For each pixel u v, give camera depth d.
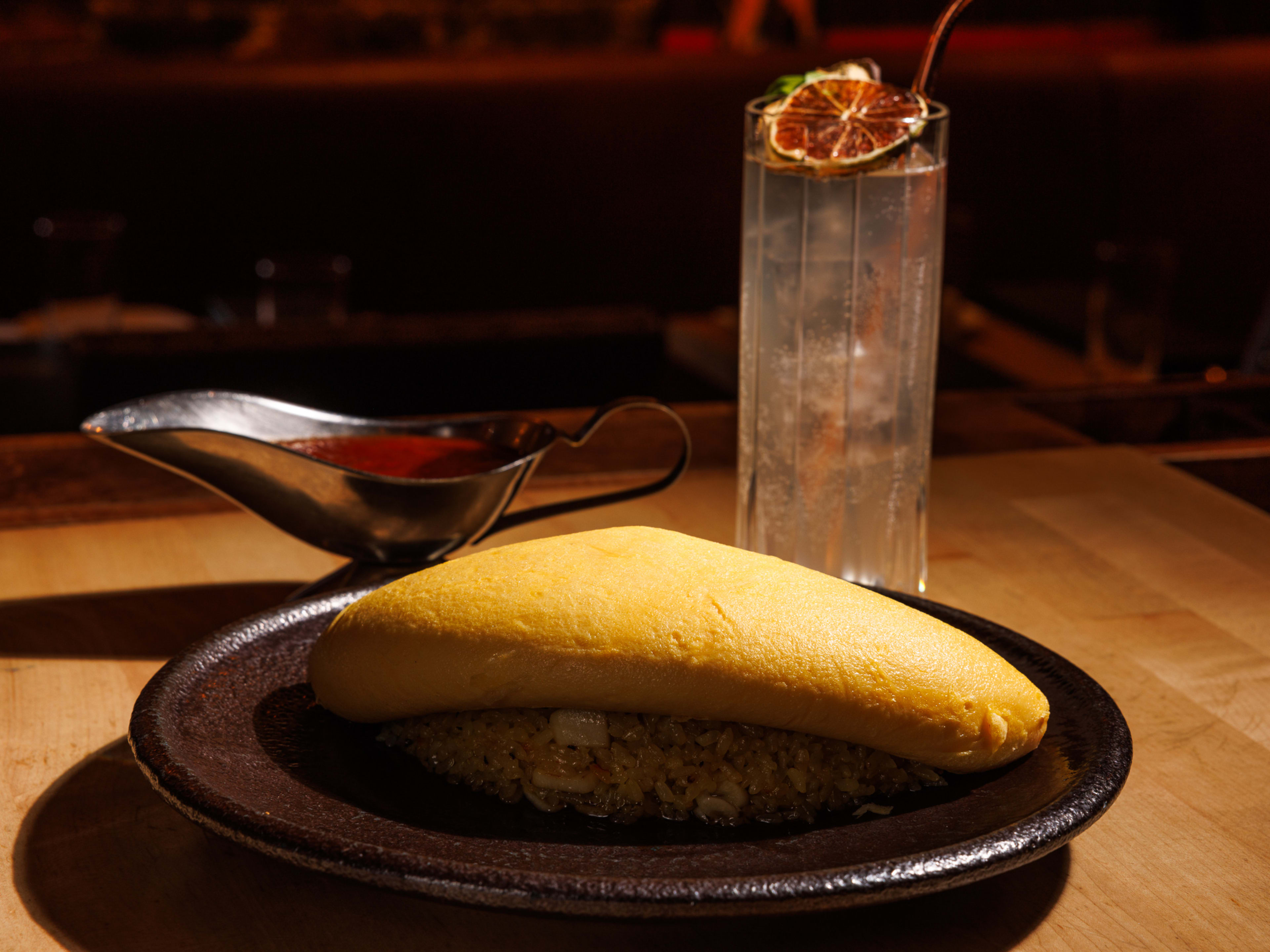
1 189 2.56
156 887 0.65
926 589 0.85
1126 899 0.65
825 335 0.78
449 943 0.63
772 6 3.40
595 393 1.94
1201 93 2.83
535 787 0.65
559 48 3.51
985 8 3.47
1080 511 0.94
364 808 0.65
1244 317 2.85
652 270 2.85
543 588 0.67
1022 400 1.10
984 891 0.65
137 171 2.60
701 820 0.65
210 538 0.90
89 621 0.81
